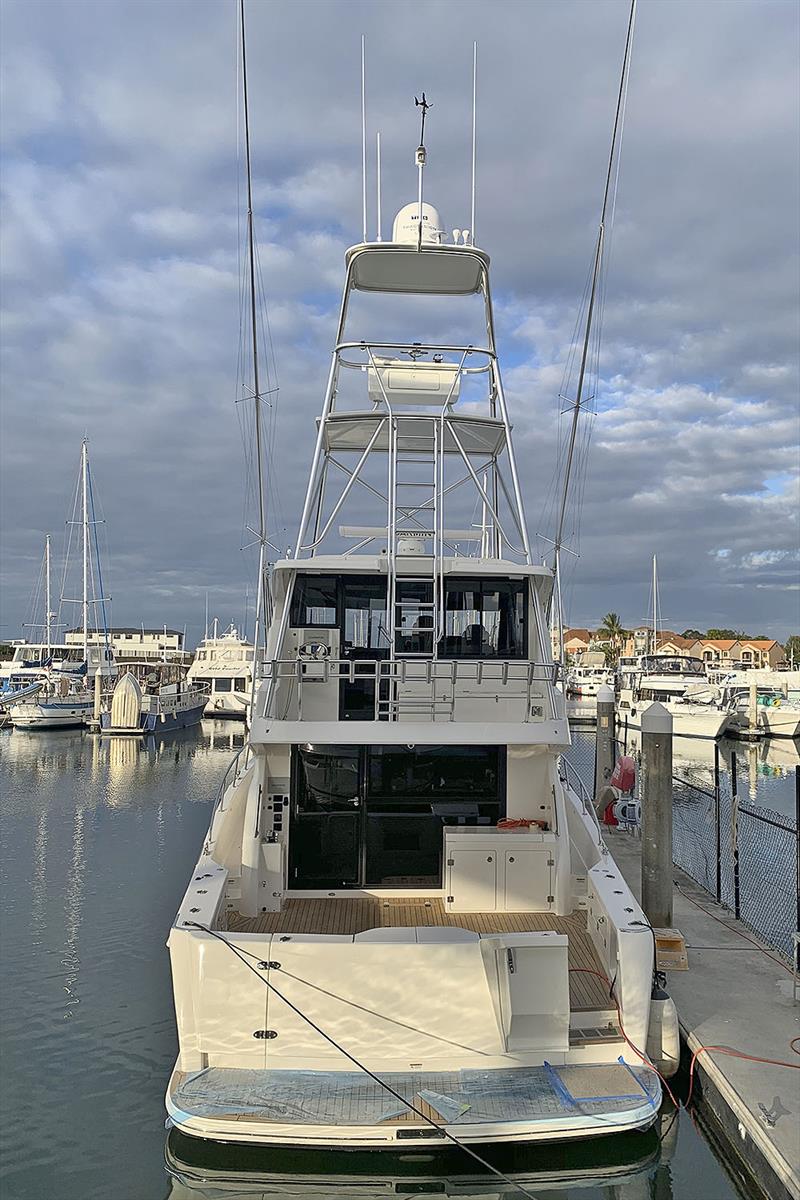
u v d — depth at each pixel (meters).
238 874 7.74
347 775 7.84
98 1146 6.41
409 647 7.98
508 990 5.57
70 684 47.34
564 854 7.42
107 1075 7.59
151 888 14.12
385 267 8.91
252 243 7.25
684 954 8.16
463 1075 5.61
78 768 29.69
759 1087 5.92
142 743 37.88
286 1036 5.61
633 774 15.38
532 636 8.01
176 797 23.42
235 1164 5.71
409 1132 5.13
